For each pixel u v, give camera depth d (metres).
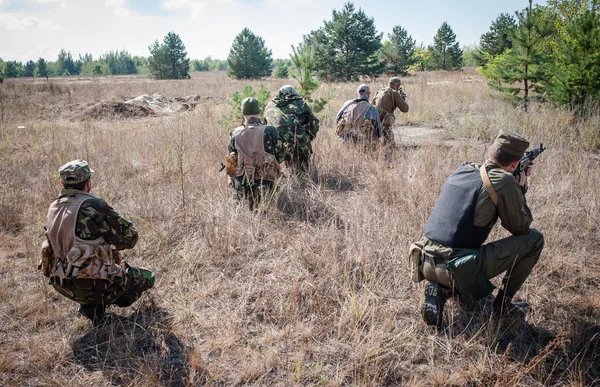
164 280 3.62
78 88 24.83
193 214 4.68
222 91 23.02
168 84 31.06
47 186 5.47
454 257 2.79
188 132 8.23
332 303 3.24
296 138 5.63
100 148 7.52
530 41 9.20
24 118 12.39
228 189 5.19
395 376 2.60
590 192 4.85
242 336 2.95
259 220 4.51
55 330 3.05
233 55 51.94
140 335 2.99
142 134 8.48
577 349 2.75
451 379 2.53
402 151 6.52
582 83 8.07
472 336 2.87
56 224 2.84
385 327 2.97
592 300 3.20
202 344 2.90
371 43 34.50
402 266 3.59
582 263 3.65
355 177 5.85
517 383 2.42
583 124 7.32
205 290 3.45
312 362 2.71
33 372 2.67
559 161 5.74
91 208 2.84
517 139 2.73
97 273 2.83
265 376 2.61
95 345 2.89
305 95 8.18
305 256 3.79
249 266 3.79
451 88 15.64
